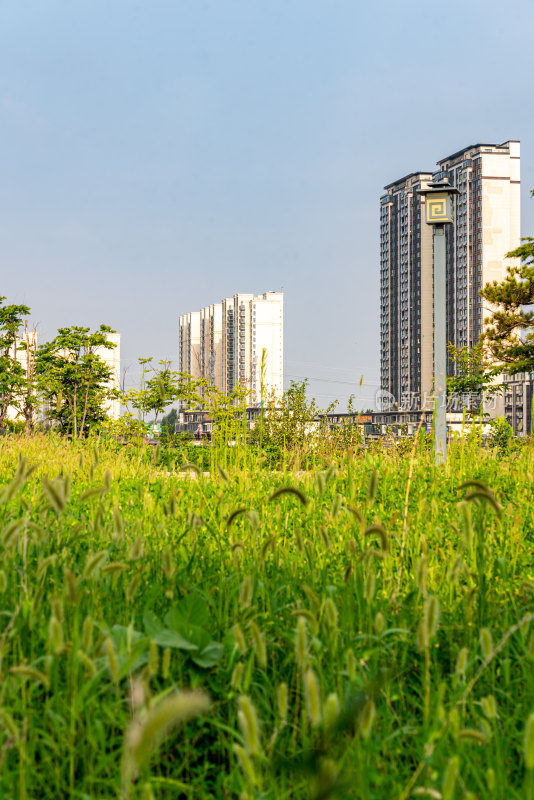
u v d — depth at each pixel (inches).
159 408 875.4
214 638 99.3
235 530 154.9
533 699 80.0
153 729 40.8
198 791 72.2
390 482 239.6
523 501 190.2
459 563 108.9
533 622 97.5
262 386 331.6
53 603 70.4
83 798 64.1
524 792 65.2
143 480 234.2
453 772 56.6
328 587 105.5
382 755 75.9
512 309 1170.0
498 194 5649.6
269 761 65.7
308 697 53.3
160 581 111.3
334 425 538.9
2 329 1462.8
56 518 126.0
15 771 66.7
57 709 74.4
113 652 68.4
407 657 97.8
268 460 308.5
